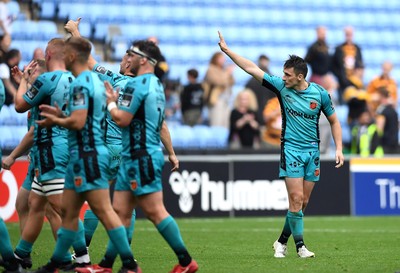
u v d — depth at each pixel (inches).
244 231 1905.8
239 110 2581.2
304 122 1338.6
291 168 1338.6
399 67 3481.8
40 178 1122.0
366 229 1987.0
